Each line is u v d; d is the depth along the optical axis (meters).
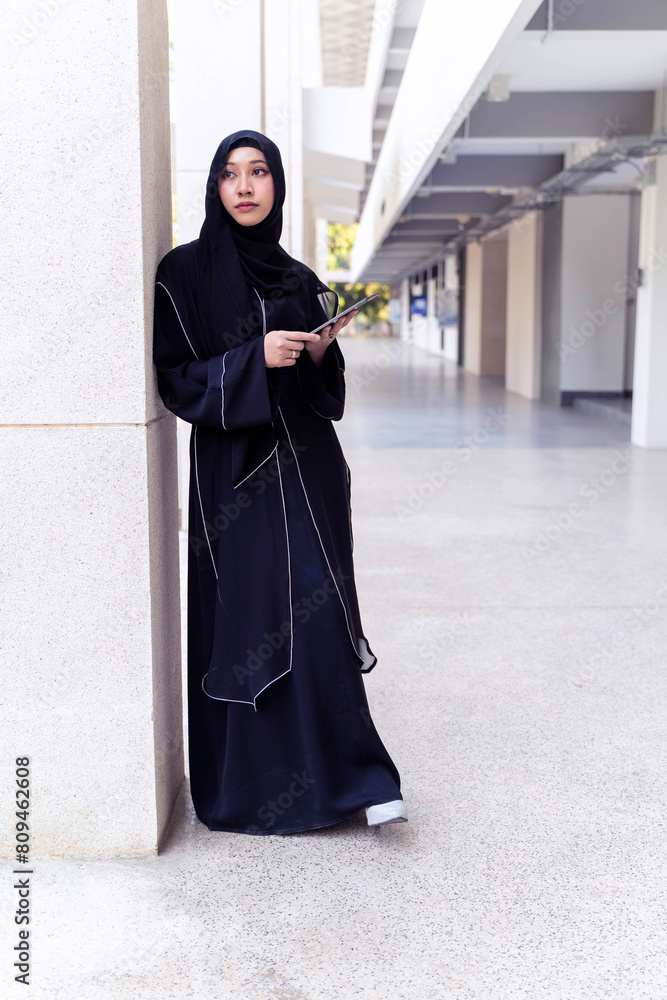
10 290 2.22
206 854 2.44
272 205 2.42
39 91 2.17
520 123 9.48
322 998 1.89
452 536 6.22
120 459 2.28
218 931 2.11
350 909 2.20
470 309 24.59
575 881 2.31
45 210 2.21
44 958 2.01
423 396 17.56
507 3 4.92
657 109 9.41
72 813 2.41
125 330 2.24
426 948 2.05
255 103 5.55
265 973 1.96
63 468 2.29
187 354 2.41
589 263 14.68
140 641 2.34
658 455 9.85
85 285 2.23
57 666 2.35
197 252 2.42
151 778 2.40
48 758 2.38
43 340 2.24
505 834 2.54
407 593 4.90
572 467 9.14
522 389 17.67
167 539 2.54
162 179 2.49
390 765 2.54
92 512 2.30
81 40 2.15
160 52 2.46
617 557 5.67
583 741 3.14
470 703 3.46
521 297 17.72
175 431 2.65
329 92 8.91
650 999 1.88
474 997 1.89
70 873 2.36
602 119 9.52
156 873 2.35
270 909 2.20
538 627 4.35
